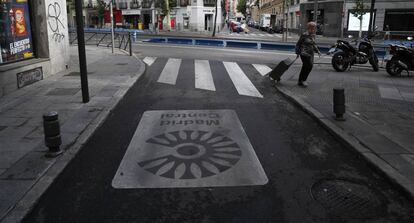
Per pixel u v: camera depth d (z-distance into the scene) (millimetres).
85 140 6020
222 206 4129
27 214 3938
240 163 5250
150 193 4418
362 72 13352
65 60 12852
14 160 5184
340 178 4812
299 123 7160
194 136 6359
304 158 5457
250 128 6812
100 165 5215
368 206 4129
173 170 5027
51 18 11664
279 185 4609
